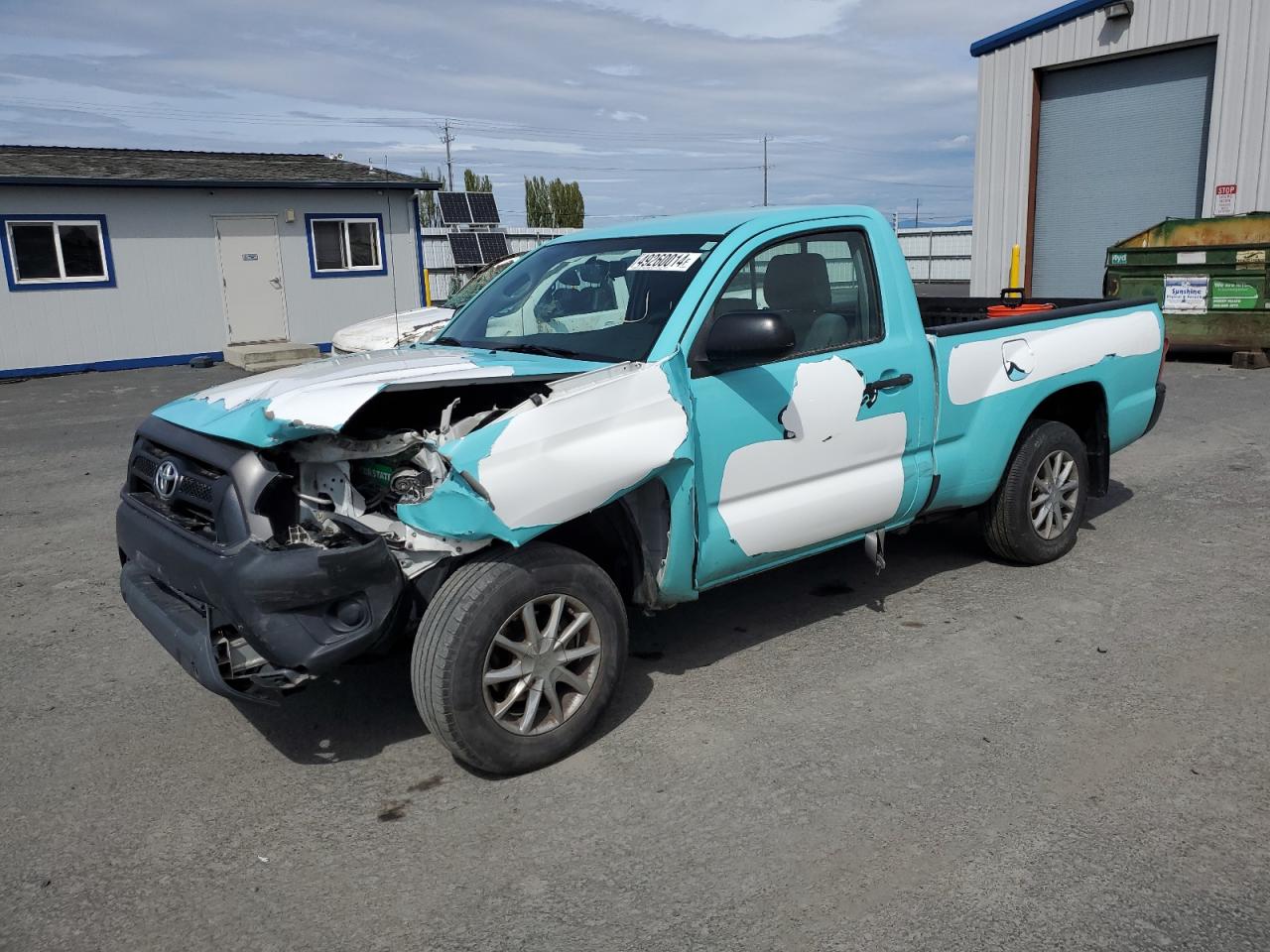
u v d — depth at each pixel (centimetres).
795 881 289
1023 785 334
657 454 360
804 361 419
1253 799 320
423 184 2111
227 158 2220
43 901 293
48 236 1786
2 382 1748
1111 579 527
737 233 419
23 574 608
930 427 471
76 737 396
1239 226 1269
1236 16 1379
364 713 410
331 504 355
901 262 468
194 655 329
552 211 6128
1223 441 845
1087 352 543
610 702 386
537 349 421
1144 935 260
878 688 411
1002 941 260
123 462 952
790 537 421
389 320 1227
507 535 330
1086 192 1633
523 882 295
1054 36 1599
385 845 316
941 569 555
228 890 296
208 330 1966
